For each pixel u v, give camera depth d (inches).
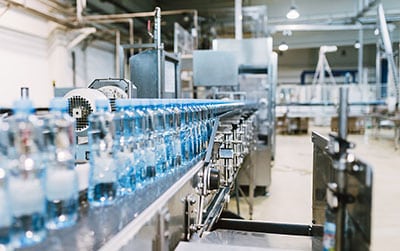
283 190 182.4
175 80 128.6
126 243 29.9
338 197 35.5
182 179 46.2
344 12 343.3
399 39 289.1
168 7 336.2
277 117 471.2
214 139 66.2
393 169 223.0
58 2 213.3
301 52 586.9
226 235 70.1
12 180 29.5
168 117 53.9
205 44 371.2
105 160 39.6
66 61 240.4
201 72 162.2
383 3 303.3
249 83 223.3
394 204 151.3
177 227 42.3
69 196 32.8
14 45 193.5
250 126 133.3
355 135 373.1
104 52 310.7
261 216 142.8
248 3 358.9
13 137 33.4
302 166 240.8
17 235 28.0
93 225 31.8
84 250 27.5
